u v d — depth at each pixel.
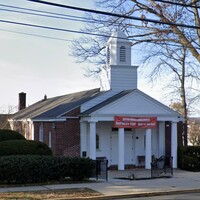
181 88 42.91
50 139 30.84
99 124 30.20
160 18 29.27
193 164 28.44
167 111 29.81
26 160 18.78
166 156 29.38
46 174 19.22
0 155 21.59
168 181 20.42
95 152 27.88
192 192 17.38
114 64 31.09
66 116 29.02
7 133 25.78
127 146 30.94
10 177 18.45
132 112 28.78
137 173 25.69
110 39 31.47
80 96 34.88
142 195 16.19
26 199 14.59
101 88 32.72
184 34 29.45
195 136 59.78
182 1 28.27
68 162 19.66
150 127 29.22
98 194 15.90
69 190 16.86
